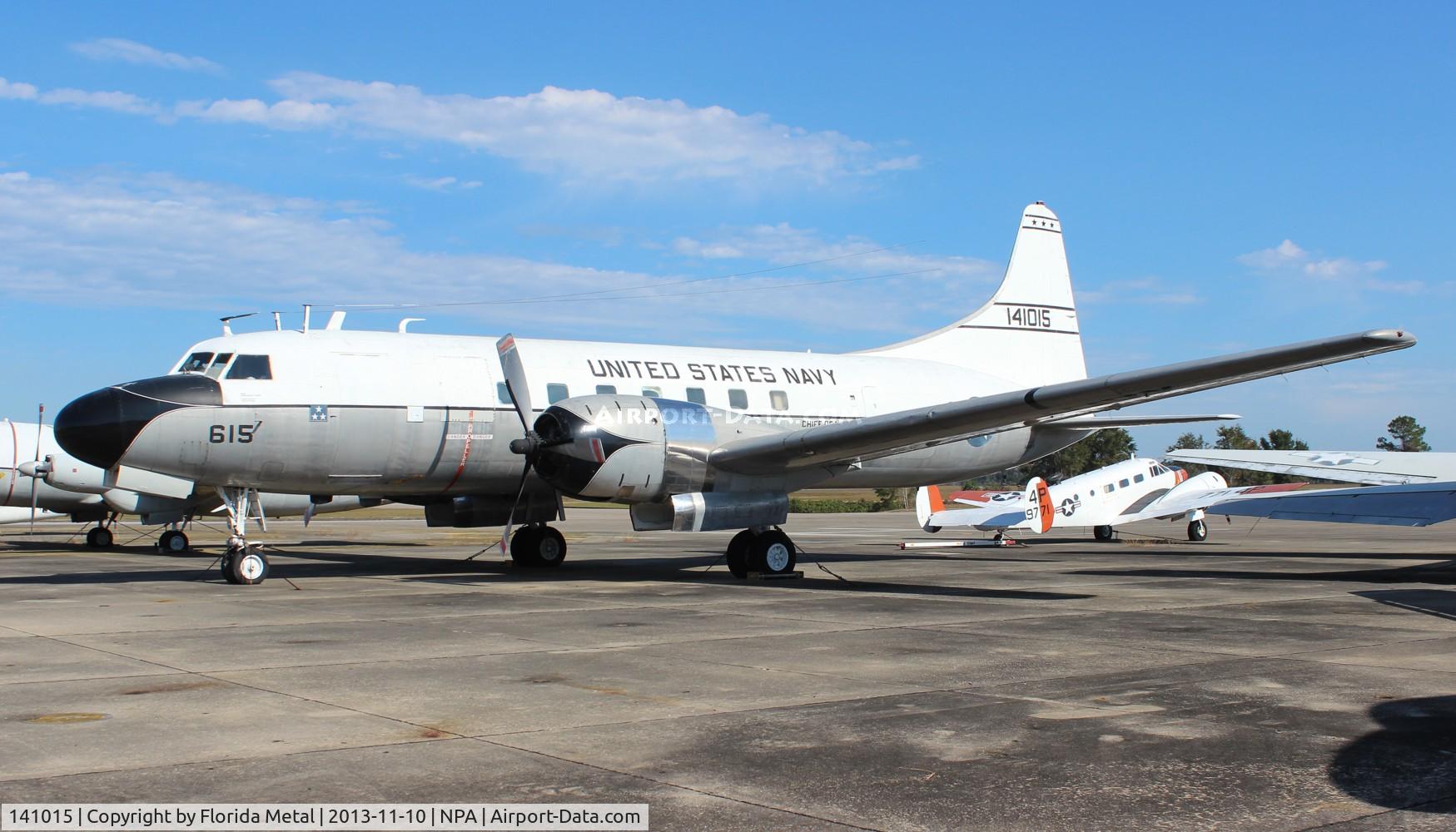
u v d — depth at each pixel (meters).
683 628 9.87
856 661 8.05
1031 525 23.34
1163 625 10.13
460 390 15.28
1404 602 12.14
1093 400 13.08
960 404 13.24
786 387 17.78
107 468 13.69
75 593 13.05
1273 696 6.72
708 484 14.55
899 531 33.72
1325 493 15.59
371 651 8.45
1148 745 5.51
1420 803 4.56
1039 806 4.53
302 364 14.42
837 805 4.55
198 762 5.12
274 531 34.50
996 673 7.54
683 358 17.22
